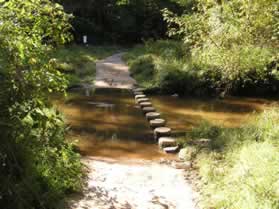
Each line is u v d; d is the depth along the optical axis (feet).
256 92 44.24
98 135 29.19
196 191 18.93
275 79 43.83
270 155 17.90
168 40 67.97
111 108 37.24
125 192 18.63
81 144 27.04
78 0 87.61
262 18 34.96
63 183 17.38
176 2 84.53
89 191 18.38
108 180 20.10
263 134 22.56
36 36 14.98
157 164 23.31
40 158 16.06
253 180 16.17
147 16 89.66
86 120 33.06
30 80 13.65
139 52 65.98
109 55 70.44
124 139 28.48
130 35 89.86
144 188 19.25
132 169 22.06
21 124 13.47
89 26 86.74
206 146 24.14
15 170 14.08
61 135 19.27
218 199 17.03
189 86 44.47
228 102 41.60
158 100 41.86
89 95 42.14
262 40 36.88
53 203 15.47
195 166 22.33
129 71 54.08
